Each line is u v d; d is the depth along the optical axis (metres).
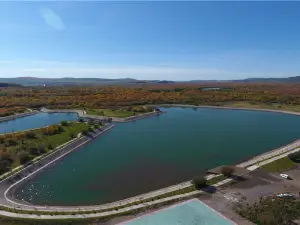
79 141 87.19
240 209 42.38
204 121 125.44
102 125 110.69
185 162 68.56
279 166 60.44
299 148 74.69
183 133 101.19
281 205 42.78
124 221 39.53
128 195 50.41
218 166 65.00
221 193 47.94
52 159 70.19
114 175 60.75
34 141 81.12
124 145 86.00
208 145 83.88
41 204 47.12
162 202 44.94
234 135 96.94
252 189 49.34
